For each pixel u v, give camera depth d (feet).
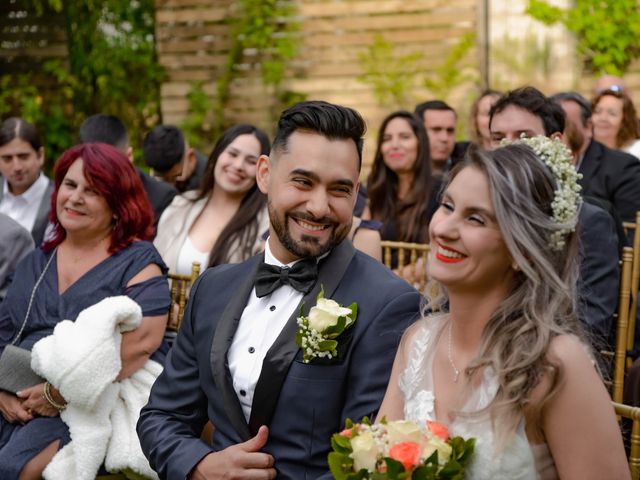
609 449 6.34
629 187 15.33
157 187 16.28
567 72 25.55
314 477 7.89
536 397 6.36
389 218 16.14
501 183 6.51
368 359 7.91
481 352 6.61
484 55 25.76
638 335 12.50
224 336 8.39
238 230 13.74
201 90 27.68
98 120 17.30
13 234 13.52
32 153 17.24
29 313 11.37
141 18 27.91
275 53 27.30
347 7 26.61
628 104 20.04
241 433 8.19
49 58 28.02
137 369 10.85
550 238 6.55
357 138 8.19
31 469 10.34
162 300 11.13
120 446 10.34
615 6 25.02
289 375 7.99
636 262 11.90
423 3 26.04
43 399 10.51
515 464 6.33
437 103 18.76
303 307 8.20
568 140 14.51
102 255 11.45
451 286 6.75
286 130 8.16
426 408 6.91
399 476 6.04
